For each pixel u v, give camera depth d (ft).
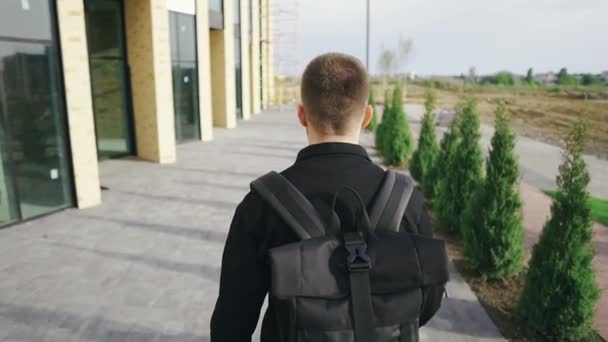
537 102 131.54
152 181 30.94
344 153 3.76
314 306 3.26
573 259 11.23
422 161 29.19
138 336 11.91
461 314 13.11
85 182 24.31
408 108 130.62
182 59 47.19
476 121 19.56
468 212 15.62
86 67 23.79
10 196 21.21
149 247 18.52
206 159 39.81
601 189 31.89
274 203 3.52
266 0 110.11
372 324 3.30
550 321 11.55
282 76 123.24
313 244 3.40
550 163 43.34
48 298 14.02
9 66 20.76
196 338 11.85
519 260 14.93
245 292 3.68
